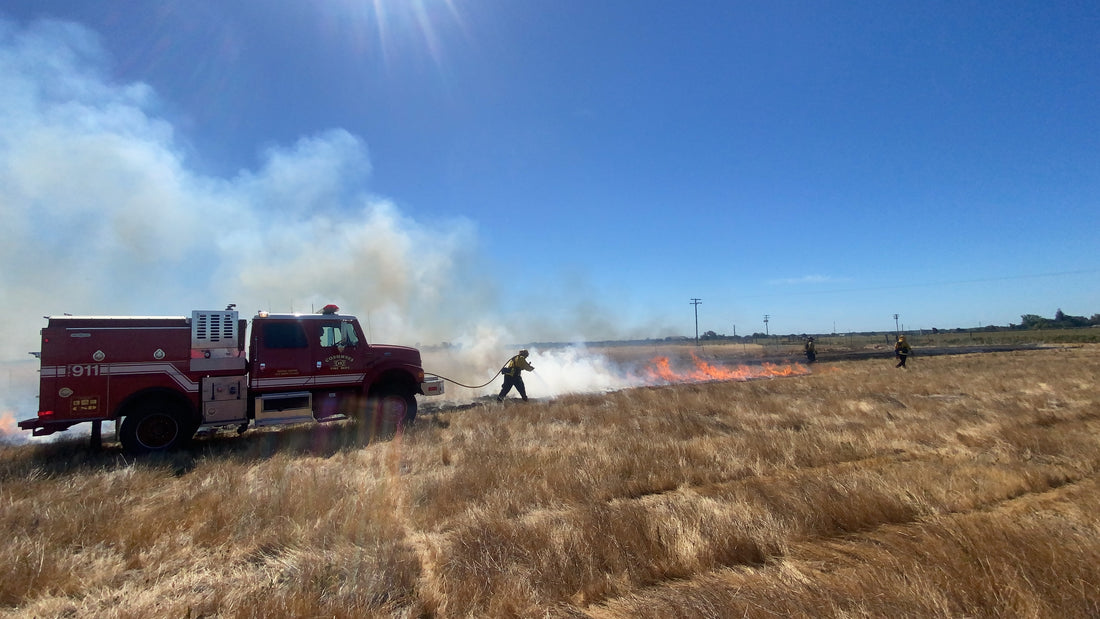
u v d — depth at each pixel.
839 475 7.11
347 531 5.44
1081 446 8.61
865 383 19.12
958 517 5.46
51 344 9.70
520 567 4.56
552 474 7.28
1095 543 4.56
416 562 4.84
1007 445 8.88
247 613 3.85
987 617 3.59
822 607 3.67
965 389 16.94
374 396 12.20
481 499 6.58
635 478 7.30
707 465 7.96
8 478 7.74
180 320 10.62
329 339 11.84
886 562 4.45
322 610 3.94
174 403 10.37
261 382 11.13
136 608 4.07
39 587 4.40
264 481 7.21
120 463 9.04
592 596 4.21
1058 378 19.28
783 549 4.93
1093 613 3.60
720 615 3.66
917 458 8.53
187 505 6.32
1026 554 4.35
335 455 9.50
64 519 5.75
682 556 4.75
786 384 19.31
